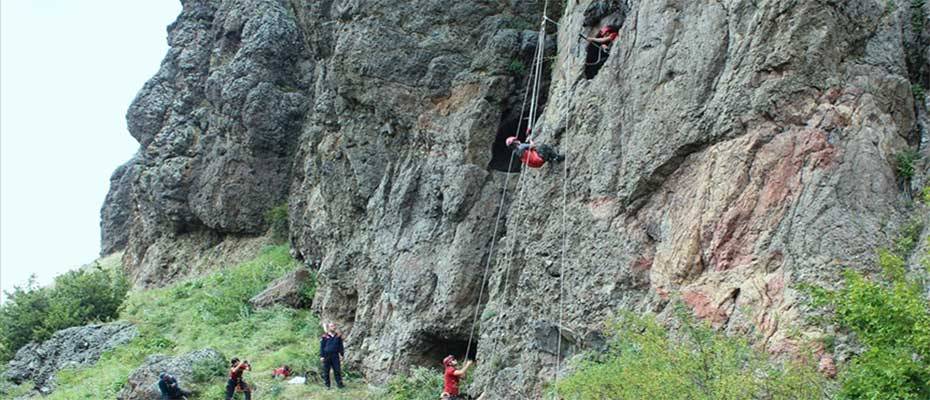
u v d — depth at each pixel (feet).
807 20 44.68
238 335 86.79
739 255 43.91
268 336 84.28
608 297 49.73
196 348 85.25
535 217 57.31
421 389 64.03
